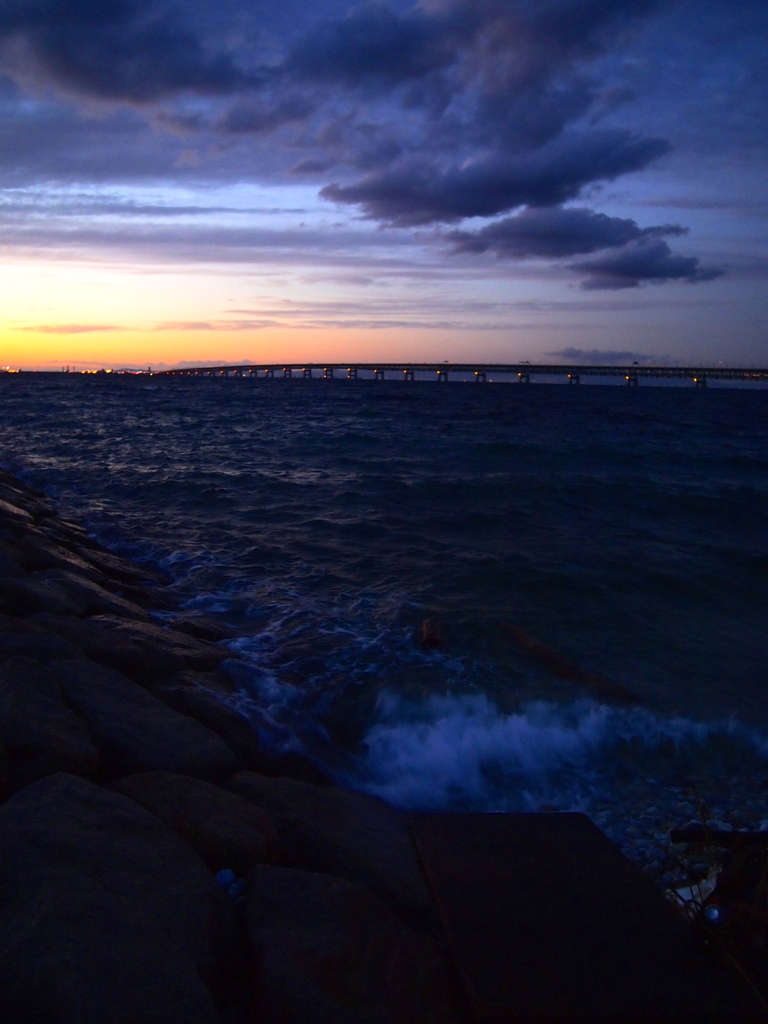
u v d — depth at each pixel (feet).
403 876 11.47
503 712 19.35
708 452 91.66
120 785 11.82
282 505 49.08
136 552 36.83
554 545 38.24
